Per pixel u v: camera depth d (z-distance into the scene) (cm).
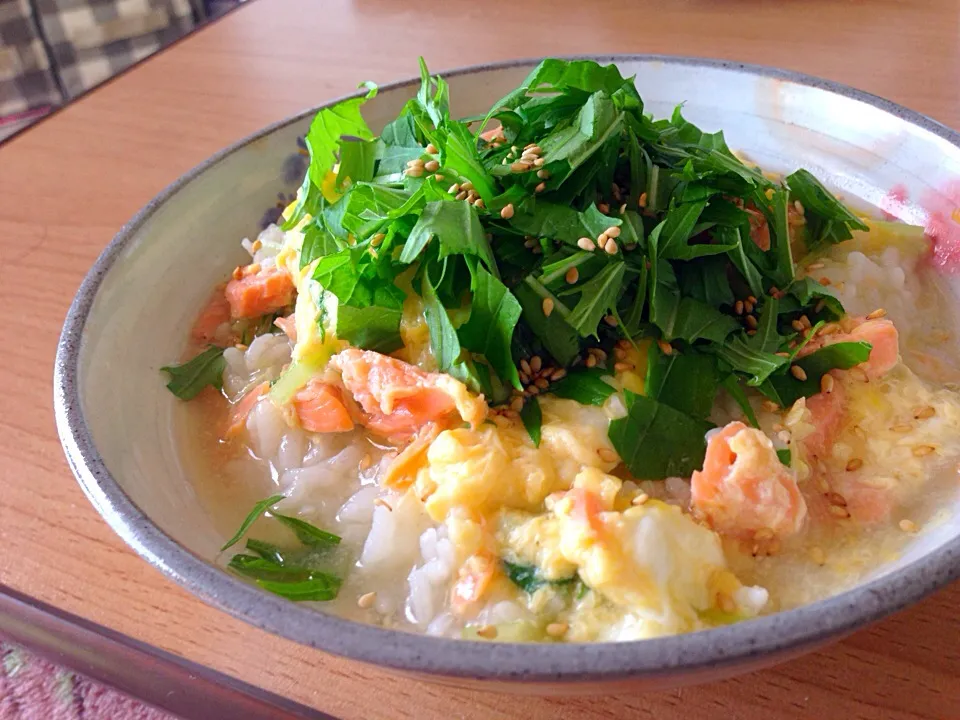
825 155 18
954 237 16
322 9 31
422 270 14
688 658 8
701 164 15
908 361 15
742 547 12
